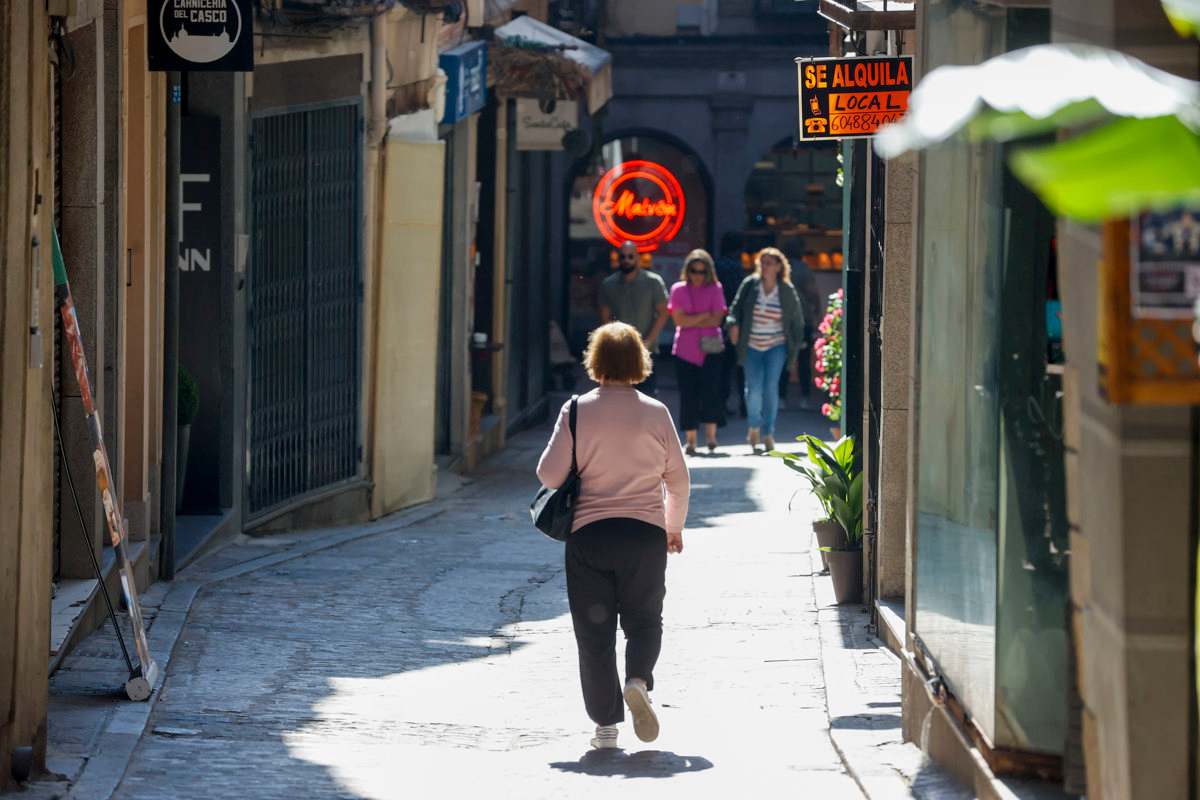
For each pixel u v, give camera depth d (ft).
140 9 99.71
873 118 88.43
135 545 97.04
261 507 126.62
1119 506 33.35
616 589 68.13
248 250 120.47
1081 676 37.58
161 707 71.26
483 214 203.10
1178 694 33.35
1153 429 33.06
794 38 288.71
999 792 47.50
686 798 58.18
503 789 59.88
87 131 85.61
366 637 89.86
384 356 144.97
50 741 62.64
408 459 150.61
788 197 294.66
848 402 98.73
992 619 48.88
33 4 54.24
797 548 119.96
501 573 112.57
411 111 147.84
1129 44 30.63
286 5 122.83
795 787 59.93
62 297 68.18
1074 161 11.37
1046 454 47.29
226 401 117.91
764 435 186.70
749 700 77.36
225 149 115.75
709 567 111.96
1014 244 47.55
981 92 12.34
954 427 55.93
